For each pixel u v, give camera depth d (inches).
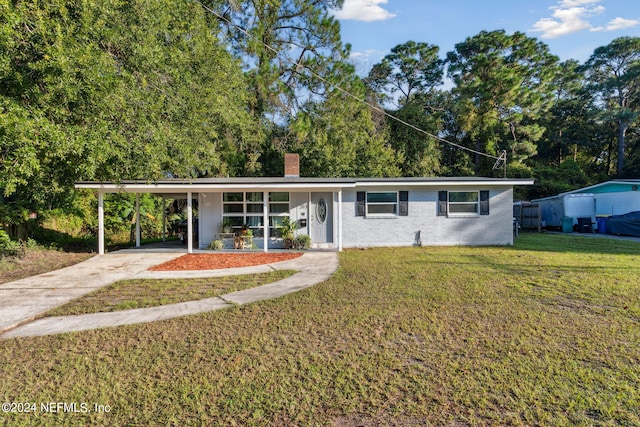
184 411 134.1
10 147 295.3
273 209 595.8
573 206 871.7
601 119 1406.3
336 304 260.5
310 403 137.6
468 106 1227.2
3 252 471.5
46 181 460.1
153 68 425.4
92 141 320.5
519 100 1194.6
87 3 303.9
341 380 153.0
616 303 253.0
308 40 973.8
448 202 603.2
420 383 149.8
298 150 928.9
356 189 598.9
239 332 209.0
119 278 365.1
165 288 321.1
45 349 187.9
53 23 283.0
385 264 423.5
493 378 153.2
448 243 602.5
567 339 191.2
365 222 598.9
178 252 547.5
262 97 903.1
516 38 1226.6
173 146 464.1
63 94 303.3
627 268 380.8
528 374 155.3
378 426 123.6
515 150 1223.5
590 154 1585.9
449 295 279.4
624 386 144.2
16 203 512.1
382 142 1008.2
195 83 600.4
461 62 1369.3
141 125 384.5
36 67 279.7
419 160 1162.0
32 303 274.4
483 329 207.3
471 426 122.6
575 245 589.6
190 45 604.4
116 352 183.9
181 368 166.2
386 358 172.7
